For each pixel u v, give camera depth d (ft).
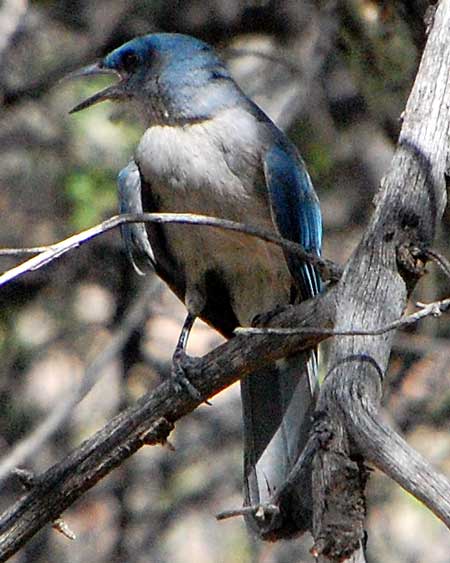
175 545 46.68
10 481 44.57
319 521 18.99
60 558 46.62
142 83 32.55
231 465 47.80
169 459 47.50
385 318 20.25
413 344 41.75
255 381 30.17
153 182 31.48
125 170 31.89
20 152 45.85
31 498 24.95
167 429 25.32
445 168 22.12
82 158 44.52
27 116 45.88
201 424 48.57
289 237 30.91
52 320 47.09
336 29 41.11
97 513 47.21
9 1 44.60
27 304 46.75
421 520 44.80
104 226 22.40
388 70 40.73
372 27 40.57
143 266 32.01
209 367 25.25
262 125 31.42
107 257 45.65
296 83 43.24
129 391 45.52
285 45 45.85
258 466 29.55
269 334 23.04
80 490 25.08
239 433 48.37
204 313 33.37
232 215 31.24
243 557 46.93
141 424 25.38
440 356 42.50
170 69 31.86
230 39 46.06
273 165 30.71
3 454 45.75
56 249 21.90
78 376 47.55
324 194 45.98
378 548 44.04
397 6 36.70
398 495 44.57
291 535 24.64
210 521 47.42
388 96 41.04
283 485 19.57
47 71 45.34
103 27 45.98
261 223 31.30
